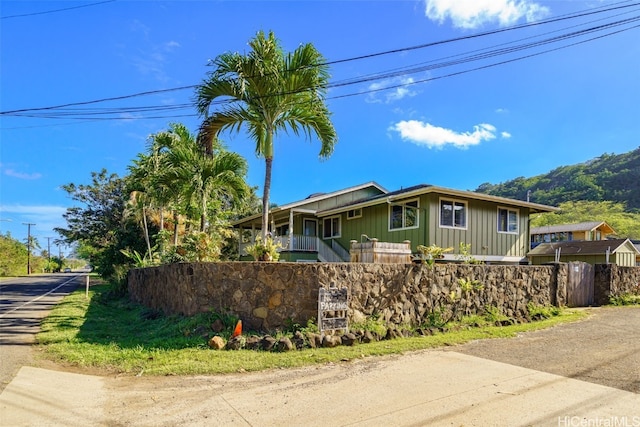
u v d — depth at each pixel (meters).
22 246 45.75
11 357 5.79
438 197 15.30
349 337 6.67
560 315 10.28
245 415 3.84
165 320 8.46
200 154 12.91
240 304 7.33
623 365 5.55
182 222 17.61
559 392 4.45
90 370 5.30
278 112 9.55
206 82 9.09
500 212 17.31
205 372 5.18
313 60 9.11
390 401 4.21
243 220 22.11
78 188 32.03
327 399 4.27
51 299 14.16
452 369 5.36
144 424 3.62
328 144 9.96
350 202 19.55
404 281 8.13
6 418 3.66
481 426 3.60
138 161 17.28
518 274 10.35
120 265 18.28
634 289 13.66
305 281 7.16
